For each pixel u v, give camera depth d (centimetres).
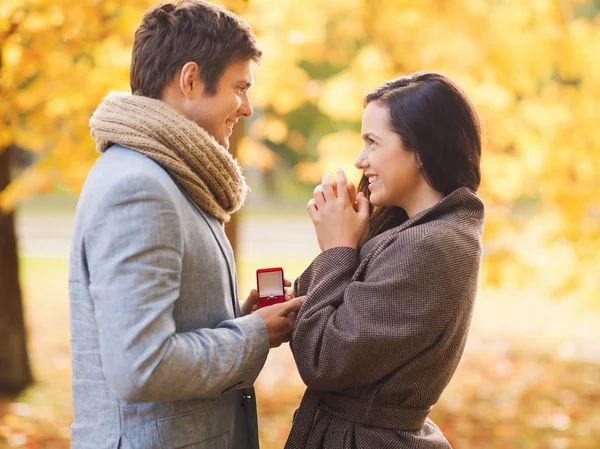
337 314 191
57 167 452
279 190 2509
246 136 593
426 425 215
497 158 537
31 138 446
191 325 184
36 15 387
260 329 187
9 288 605
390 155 202
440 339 193
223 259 195
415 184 206
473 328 1009
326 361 188
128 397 163
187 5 196
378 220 221
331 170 555
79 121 436
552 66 589
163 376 164
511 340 928
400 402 198
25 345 618
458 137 201
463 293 194
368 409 195
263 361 188
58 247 1479
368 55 541
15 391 606
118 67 408
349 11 562
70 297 185
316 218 210
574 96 564
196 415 186
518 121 543
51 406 569
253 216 2027
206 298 187
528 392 668
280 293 213
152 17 197
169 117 186
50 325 903
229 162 195
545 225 571
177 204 179
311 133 1980
